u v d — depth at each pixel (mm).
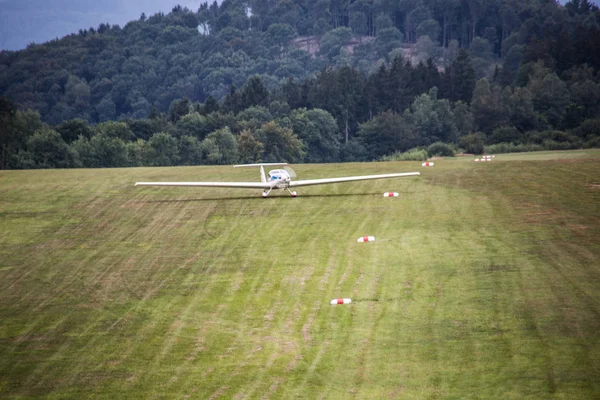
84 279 103812
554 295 89312
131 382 73375
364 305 89812
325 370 74125
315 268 104312
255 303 92250
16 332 86188
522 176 180125
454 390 68625
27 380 74562
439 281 96750
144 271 106375
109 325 87375
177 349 80438
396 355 76375
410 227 125250
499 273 98500
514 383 68938
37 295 97938
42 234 129375
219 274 103562
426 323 83625
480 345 77250
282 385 71500
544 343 76500
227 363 76688
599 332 78188
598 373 69438
